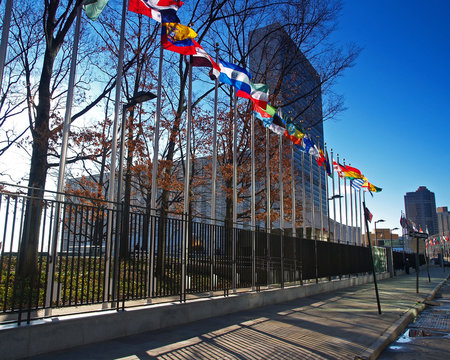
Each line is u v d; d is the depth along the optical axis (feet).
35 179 39.65
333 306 44.70
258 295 41.65
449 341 30.12
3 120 49.78
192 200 57.98
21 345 19.51
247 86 44.78
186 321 30.76
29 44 51.24
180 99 58.03
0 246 19.79
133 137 51.93
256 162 70.79
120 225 27.68
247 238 42.60
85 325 22.75
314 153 64.80
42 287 29.94
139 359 20.01
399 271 130.72
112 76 56.90
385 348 27.35
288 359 21.44
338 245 72.84
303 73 84.84
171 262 30.81
